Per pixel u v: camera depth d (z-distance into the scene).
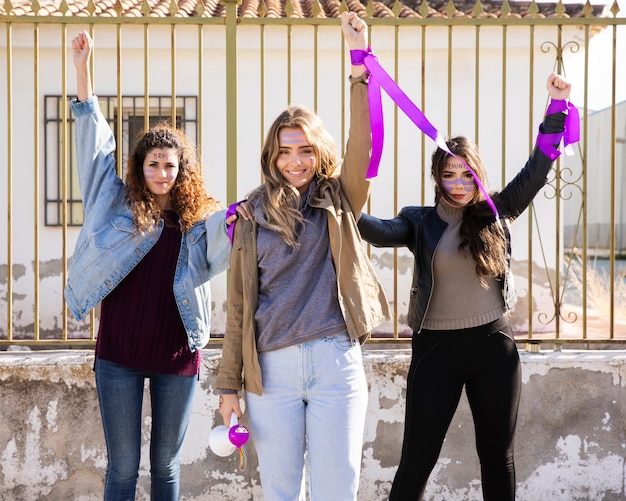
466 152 2.89
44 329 7.22
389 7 8.05
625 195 18.03
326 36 7.11
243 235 2.48
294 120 2.48
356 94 2.45
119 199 2.92
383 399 3.70
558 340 3.86
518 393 2.87
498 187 7.26
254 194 2.55
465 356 2.84
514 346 2.90
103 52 7.16
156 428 2.85
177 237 2.88
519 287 7.34
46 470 3.60
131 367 2.77
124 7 7.16
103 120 3.00
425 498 3.70
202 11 3.79
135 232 2.81
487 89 7.28
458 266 2.86
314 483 2.38
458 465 3.69
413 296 2.97
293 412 2.39
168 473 2.88
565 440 3.68
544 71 7.22
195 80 7.25
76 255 2.86
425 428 2.83
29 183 7.22
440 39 7.13
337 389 2.37
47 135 7.19
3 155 7.20
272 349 2.40
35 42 3.74
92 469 3.61
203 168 3.72
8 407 3.59
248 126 7.28
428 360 2.88
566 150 3.00
